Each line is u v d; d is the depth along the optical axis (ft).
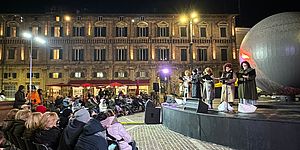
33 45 168.35
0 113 55.01
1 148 25.36
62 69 168.86
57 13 169.37
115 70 170.19
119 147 21.38
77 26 171.63
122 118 82.58
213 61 171.94
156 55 171.83
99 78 169.17
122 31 172.76
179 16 173.47
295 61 44.96
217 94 85.87
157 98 143.33
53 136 18.86
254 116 32.40
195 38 172.96
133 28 172.76
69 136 16.92
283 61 45.80
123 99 101.50
